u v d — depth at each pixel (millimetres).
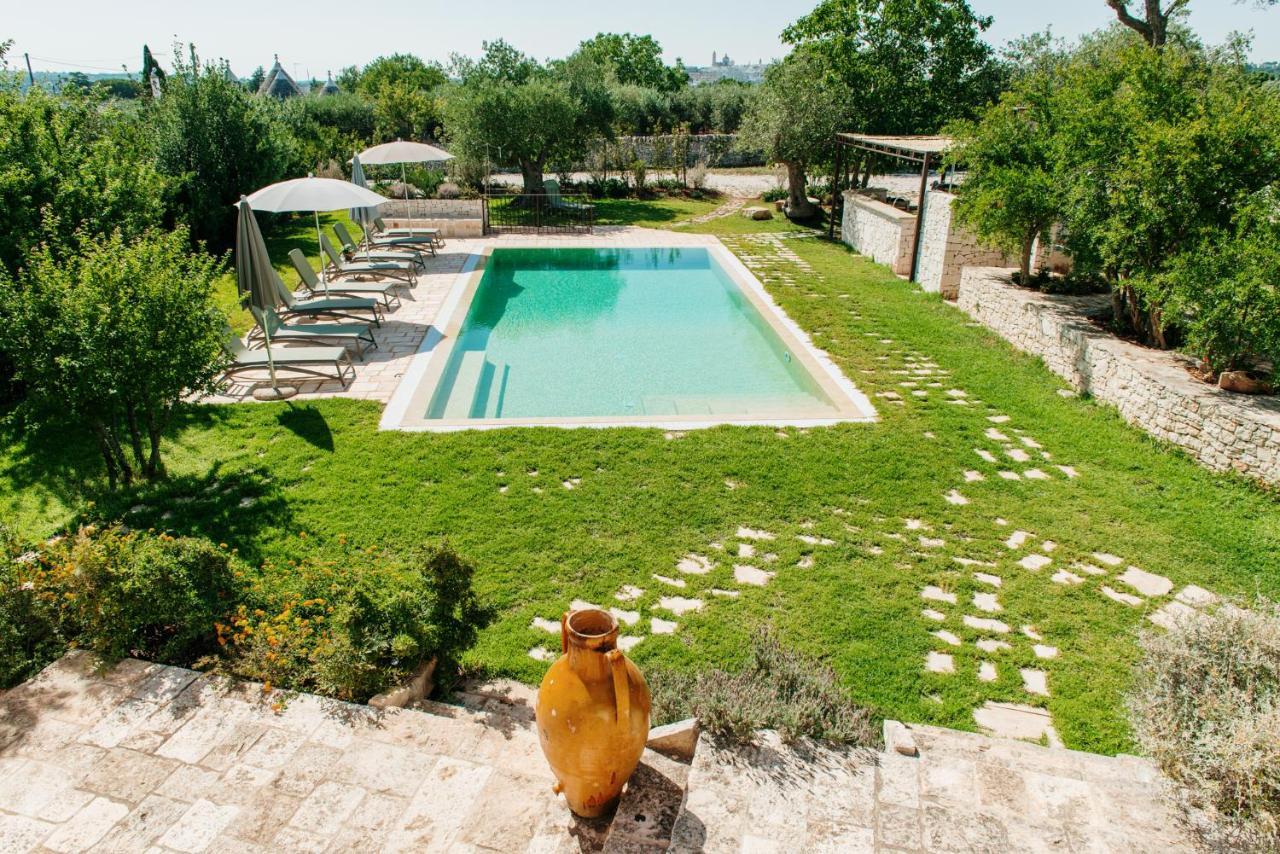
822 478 7621
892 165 24703
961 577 6043
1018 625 5523
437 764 3766
